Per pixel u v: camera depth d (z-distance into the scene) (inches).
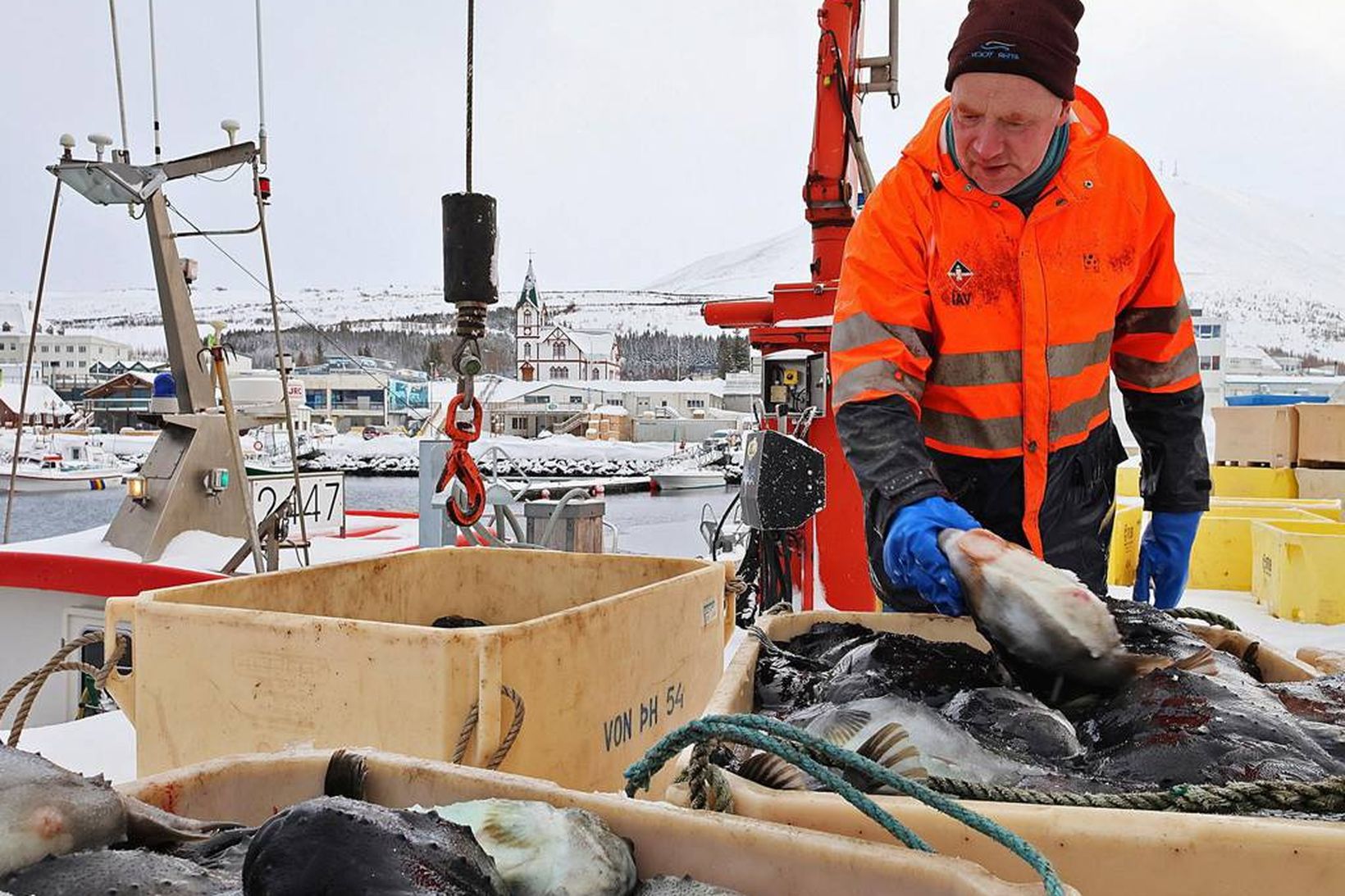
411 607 136.6
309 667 82.7
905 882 37.7
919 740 49.0
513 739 78.3
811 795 46.0
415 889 34.1
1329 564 214.2
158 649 89.0
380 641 80.3
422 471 230.8
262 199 235.6
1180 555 104.7
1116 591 250.5
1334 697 63.0
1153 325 99.8
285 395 239.3
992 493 96.1
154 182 227.0
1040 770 50.9
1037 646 61.2
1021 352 92.7
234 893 37.5
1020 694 60.8
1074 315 92.3
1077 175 90.8
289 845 35.3
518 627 81.1
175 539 214.7
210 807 49.1
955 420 95.8
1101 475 99.2
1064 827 42.7
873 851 38.6
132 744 122.7
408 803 47.0
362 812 36.7
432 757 77.9
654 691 103.8
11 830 39.1
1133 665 60.6
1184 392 101.2
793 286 216.1
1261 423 366.0
